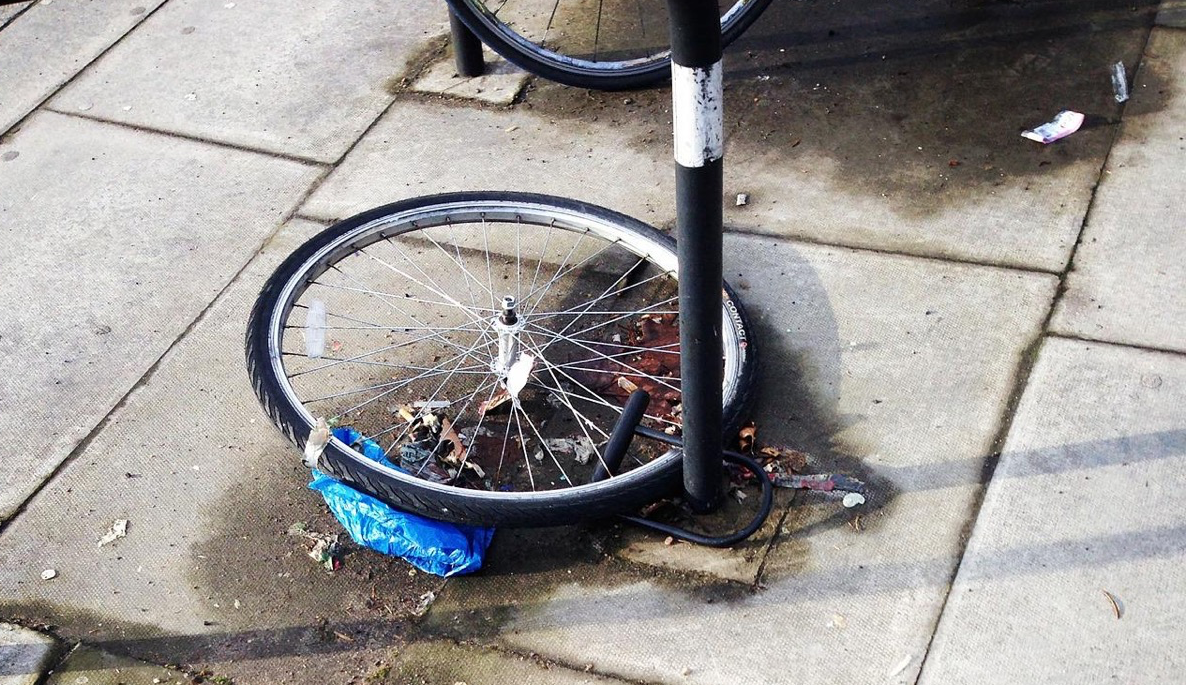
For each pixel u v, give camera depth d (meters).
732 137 4.10
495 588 2.82
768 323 3.42
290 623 2.78
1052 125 3.98
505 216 3.58
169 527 3.01
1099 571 2.72
